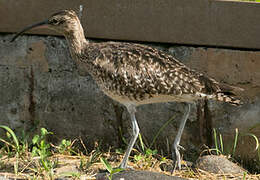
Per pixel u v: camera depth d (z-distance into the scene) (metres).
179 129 9.30
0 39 10.45
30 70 10.48
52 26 9.48
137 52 8.98
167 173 9.26
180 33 9.89
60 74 10.43
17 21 10.26
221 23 9.77
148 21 9.94
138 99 8.99
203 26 9.83
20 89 10.55
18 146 9.79
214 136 10.17
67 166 9.34
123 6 9.95
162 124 10.32
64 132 10.59
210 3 9.75
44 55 10.41
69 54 10.33
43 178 8.63
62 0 10.11
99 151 10.25
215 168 9.34
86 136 10.55
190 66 10.05
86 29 10.10
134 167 9.48
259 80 9.93
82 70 10.34
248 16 9.70
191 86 8.83
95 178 8.70
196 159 10.22
